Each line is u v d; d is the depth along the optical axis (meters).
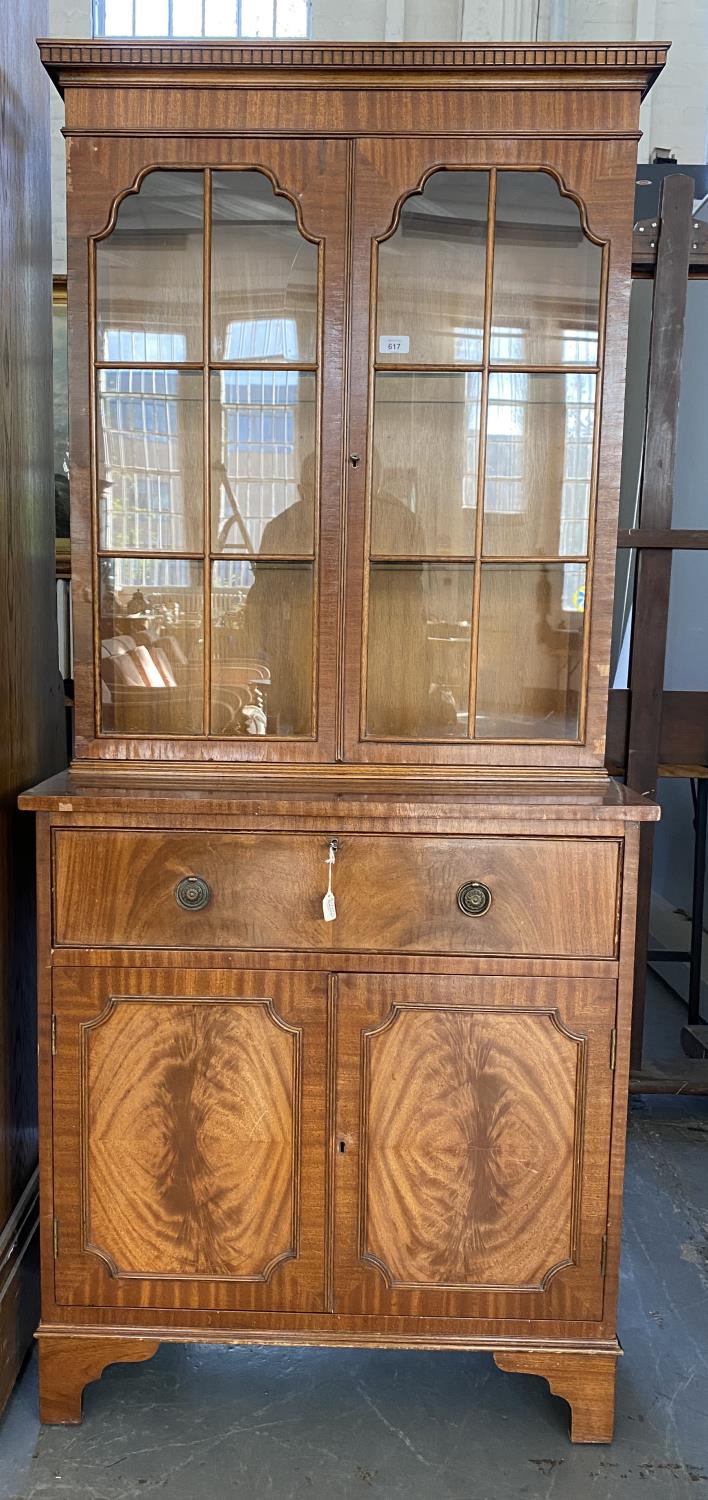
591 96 1.32
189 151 1.34
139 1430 1.39
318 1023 1.35
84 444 1.38
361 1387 1.50
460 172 1.35
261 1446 1.37
